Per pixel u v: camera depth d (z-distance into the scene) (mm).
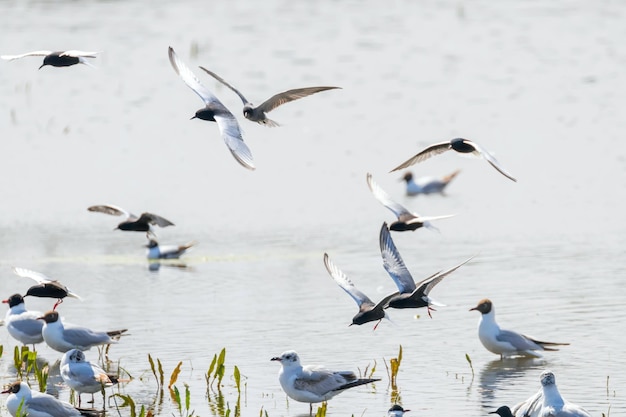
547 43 64312
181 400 18859
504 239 30859
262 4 73938
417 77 56781
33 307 25297
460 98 52531
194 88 15086
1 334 23891
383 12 72750
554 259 28281
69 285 27203
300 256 29641
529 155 42438
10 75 56188
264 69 57500
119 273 28391
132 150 43875
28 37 60781
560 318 23016
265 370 20328
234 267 28672
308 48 62156
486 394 18688
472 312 24000
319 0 75938
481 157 16734
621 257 28172
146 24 66188
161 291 26453
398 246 30672
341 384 17688
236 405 18266
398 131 46531
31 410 17344
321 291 26078
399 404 18234
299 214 34656
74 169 41031
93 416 17703
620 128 46312
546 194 36500
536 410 16766
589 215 33312
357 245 30766
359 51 61844
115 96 52469
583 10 73438
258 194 37406
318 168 41000
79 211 35625
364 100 52250
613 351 20734
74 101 51594
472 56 61250
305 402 17781
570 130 46344
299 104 51781
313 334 22578
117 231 33344
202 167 41344
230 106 50594
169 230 33000
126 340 22438
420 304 16031
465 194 37438
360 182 39000
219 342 22156
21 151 43594
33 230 33281
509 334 20625
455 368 20266
